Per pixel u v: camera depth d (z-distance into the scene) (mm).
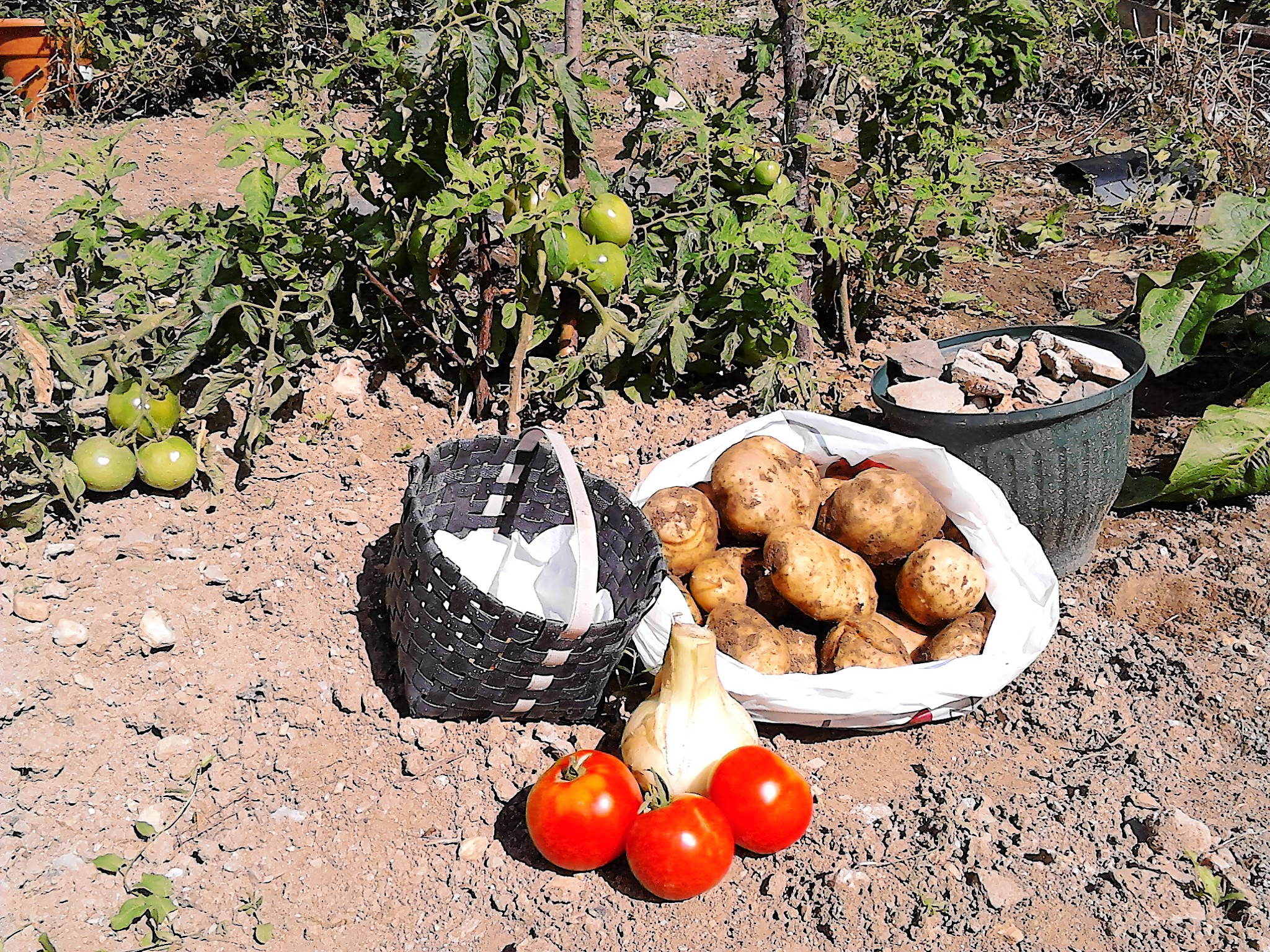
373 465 1128
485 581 952
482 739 860
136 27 2316
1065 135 2311
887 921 753
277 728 859
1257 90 2021
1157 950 733
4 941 702
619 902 764
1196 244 1740
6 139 1973
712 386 1316
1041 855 795
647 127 1396
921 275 1558
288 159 1066
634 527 907
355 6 2389
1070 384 1050
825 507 1004
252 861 776
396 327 1245
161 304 1208
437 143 1082
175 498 1030
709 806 750
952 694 871
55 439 1034
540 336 1165
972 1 1449
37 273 1435
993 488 965
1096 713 932
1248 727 916
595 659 819
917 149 1405
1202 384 1432
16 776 789
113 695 849
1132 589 1090
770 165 1271
